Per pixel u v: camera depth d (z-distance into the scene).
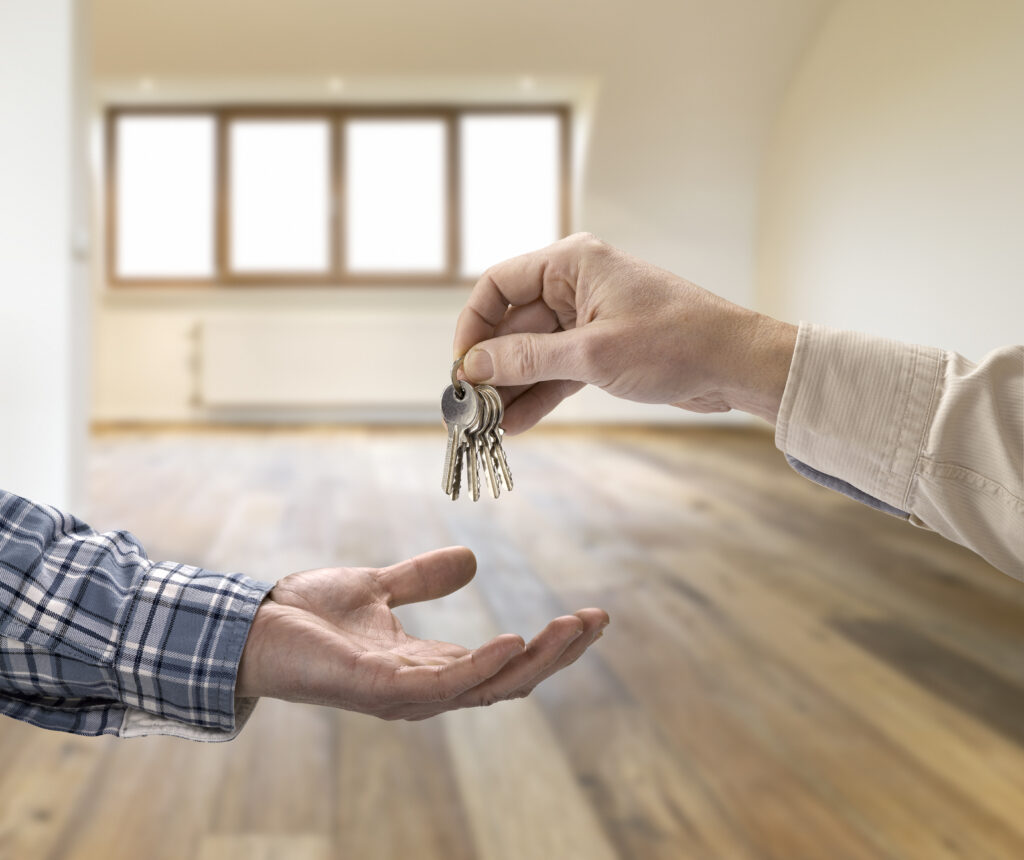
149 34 6.52
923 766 1.67
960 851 1.39
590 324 0.79
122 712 0.70
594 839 1.42
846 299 6.12
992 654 2.28
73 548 0.71
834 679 2.11
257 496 4.39
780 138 7.12
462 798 1.55
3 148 3.23
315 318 7.75
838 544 3.55
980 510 0.71
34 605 0.68
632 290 0.80
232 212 7.69
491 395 0.84
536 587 2.87
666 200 7.55
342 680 0.66
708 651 2.29
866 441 0.73
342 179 7.67
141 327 7.70
